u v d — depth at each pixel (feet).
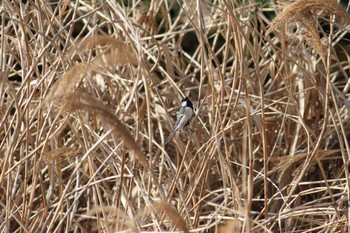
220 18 44.42
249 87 41.81
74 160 35.73
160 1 44.62
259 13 40.42
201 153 35.88
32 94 29.37
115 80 40.55
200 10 33.45
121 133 21.39
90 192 34.96
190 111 34.47
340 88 45.91
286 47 43.04
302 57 39.73
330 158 36.68
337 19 41.55
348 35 48.34
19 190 32.91
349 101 37.45
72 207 30.48
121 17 32.71
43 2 32.58
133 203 33.24
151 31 43.75
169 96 40.50
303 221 33.71
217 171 36.50
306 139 39.47
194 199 31.94
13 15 33.73
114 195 33.24
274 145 37.50
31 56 33.94
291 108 40.22
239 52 31.58
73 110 21.04
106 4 33.60
